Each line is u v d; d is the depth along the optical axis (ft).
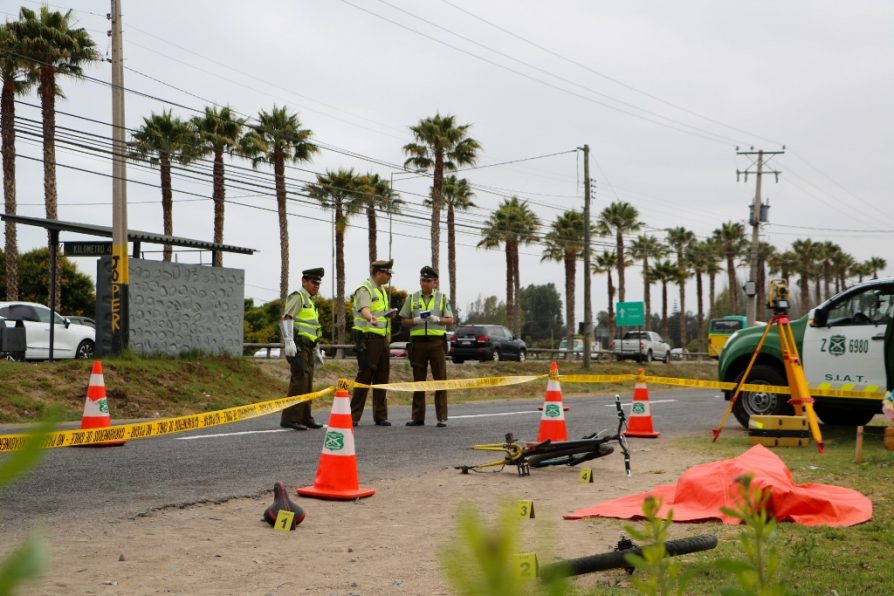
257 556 15.94
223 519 19.24
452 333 117.39
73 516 18.95
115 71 61.36
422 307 40.75
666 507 19.84
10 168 104.06
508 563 1.61
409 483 24.48
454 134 145.89
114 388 50.75
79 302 160.35
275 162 132.16
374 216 159.63
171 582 14.03
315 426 38.40
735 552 15.28
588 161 129.90
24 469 1.53
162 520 18.89
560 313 495.00
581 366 127.34
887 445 31.27
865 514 18.80
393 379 91.45
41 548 1.42
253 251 71.00
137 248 63.98
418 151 147.02
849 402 35.91
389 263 40.57
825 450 31.63
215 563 15.37
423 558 15.85
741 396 38.22
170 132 125.59
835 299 36.04
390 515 20.02
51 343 58.90
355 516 19.88
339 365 86.89
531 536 15.84
